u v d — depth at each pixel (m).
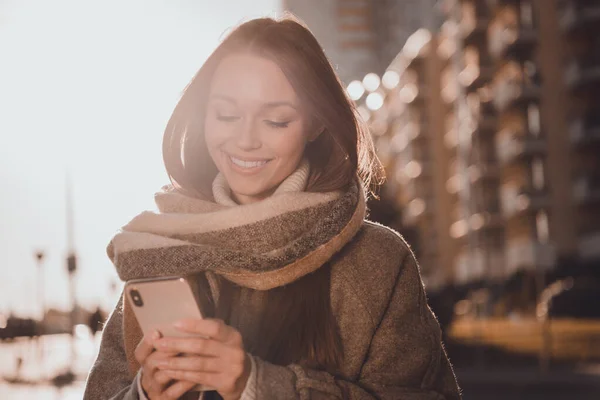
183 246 1.66
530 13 43.09
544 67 42.66
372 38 91.50
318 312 1.76
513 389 16.77
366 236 1.89
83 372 21.14
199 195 1.97
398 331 1.83
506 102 43.22
